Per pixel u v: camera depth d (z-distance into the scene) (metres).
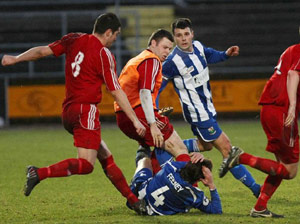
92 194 24.23
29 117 59.09
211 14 77.56
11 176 29.61
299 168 29.81
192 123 24.22
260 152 36.31
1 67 68.62
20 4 75.12
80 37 18.70
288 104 17.81
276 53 73.81
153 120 19.70
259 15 76.81
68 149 39.88
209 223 17.47
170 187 18.62
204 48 24.23
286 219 18.16
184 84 23.88
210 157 34.91
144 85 19.77
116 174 19.20
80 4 77.31
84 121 18.14
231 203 21.55
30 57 18.97
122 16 75.50
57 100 59.06
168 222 17.72
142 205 19.06
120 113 21.22
